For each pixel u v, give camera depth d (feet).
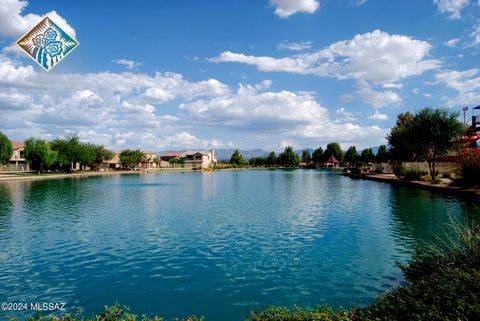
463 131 121.60
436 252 29.60
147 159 409.90
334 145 464.24
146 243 46.29
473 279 18.39
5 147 197.88
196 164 443.32
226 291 29.96
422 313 16.10
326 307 20.53
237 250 42.63
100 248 43.88
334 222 59.47
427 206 73.72
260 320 18.86
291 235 50.19
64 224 59.41
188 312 26.13
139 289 30.68
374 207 75.61
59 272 35.17
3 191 117.39
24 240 48.01
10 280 33.04
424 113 124.36
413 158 179.22
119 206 81.87
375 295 28.58
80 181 174.29
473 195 84.33
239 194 109.81
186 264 37.45
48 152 220.43
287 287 30.68
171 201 91.56
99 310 26.71
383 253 40.19
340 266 35.96
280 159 490.90
